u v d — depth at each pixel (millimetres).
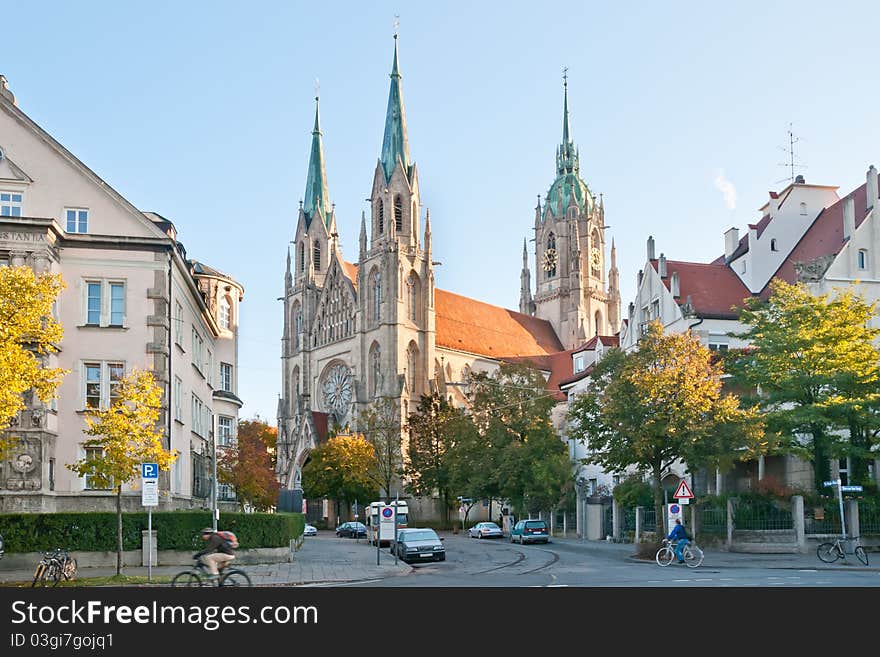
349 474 123188
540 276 191500
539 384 95250
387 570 45250
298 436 150250
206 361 70625
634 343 83062
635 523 68812
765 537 53219
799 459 61375
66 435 49281
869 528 53000
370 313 149750
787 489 54750
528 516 92188
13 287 36531
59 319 49969
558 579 36094
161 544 46000
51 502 47406
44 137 51281
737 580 33938
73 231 51000
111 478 45000
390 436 127438
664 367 54094
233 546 28672
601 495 80500
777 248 79250
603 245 192125
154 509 49250
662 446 53688
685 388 52438
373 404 134625
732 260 82438
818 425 54750
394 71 157500
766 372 55875
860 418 53250
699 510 57312
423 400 124312
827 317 55406
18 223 48094
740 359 60656
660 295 78938
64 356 49844
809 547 52188
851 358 54500
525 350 171000
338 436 128500
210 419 71812
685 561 45000
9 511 45875
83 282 50656
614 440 54562
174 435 52938
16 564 43094
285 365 168125
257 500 84750
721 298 77562
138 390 41031
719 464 52781
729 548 54469
